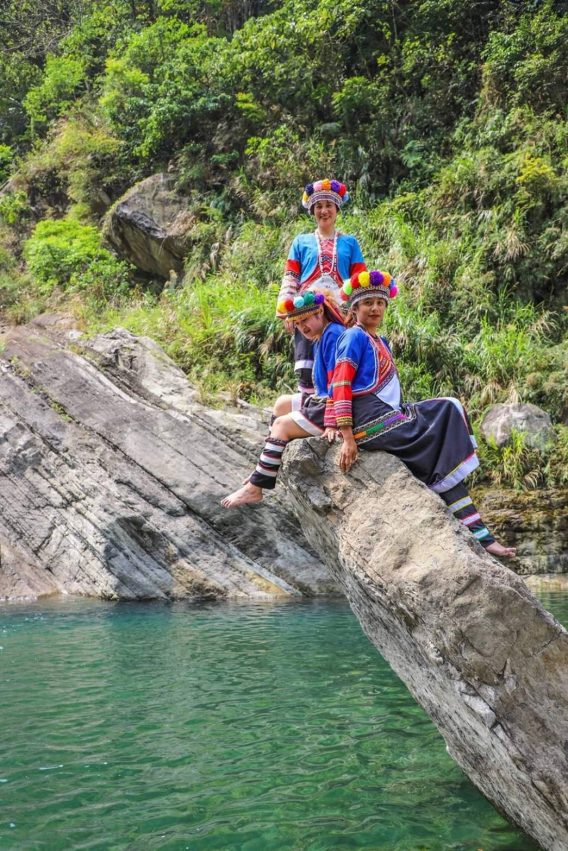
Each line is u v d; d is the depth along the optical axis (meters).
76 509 10.38
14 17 29.41
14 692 4.98
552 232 13.62
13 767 3.63
